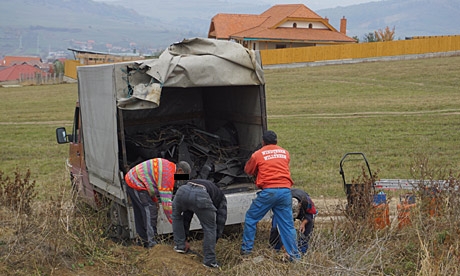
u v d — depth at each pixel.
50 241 7.04
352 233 7.47
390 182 9.09
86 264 6.92
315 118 24.53
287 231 7.22
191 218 7.61
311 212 7.67
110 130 8.23
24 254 6.73
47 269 6.60
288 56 46.97
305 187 12.43
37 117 30.53
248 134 9.44
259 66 8.52
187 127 10.34
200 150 9.41
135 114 10.74
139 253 7.42
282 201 7.22
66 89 45.31
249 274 6.62
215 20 56.66
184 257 7.27
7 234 7.23
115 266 6.94
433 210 7.66
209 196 7.08
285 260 7.12
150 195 7.59
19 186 8.41
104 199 9.03
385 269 6.69
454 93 29.05
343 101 29.14
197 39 8.41
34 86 49.97
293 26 54.00
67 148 20.64
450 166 14.09
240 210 8.16
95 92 8.80
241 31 54.16
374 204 7.97
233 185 8.77
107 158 8.49
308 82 36.91
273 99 31.58
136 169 7.60
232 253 7.63
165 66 7.93
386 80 35.25
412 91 30.77
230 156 9.44
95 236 7.65
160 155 9.13
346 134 20.06
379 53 46.53
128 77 7.89
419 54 45.81
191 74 8.05
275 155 7.38
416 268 6.52
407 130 20.19
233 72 8.34
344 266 6.56
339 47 46.91
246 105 9.38
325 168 14.66
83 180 9.92
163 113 10.93
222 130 9.96
